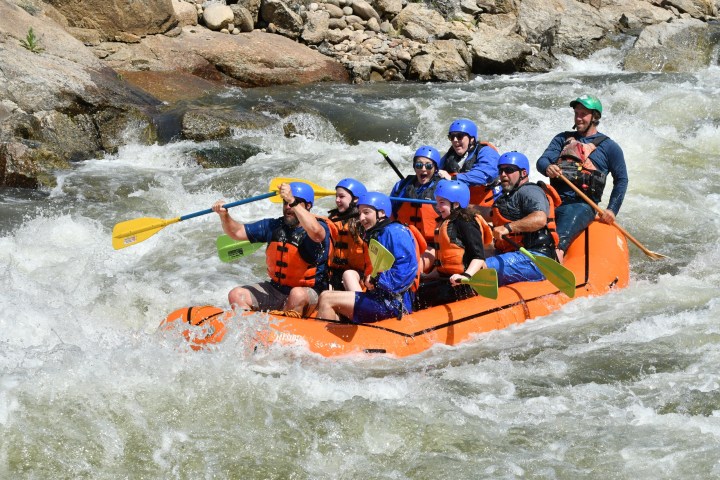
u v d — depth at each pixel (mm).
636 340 8188
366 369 7602
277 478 6188
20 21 17328
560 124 16531
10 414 6574
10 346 7613
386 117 17312
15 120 14539
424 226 9398
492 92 19516
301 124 16531
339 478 6203
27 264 10734
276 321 7738
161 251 11531
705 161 14422
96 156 15266
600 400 7137
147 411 6789
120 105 15875
